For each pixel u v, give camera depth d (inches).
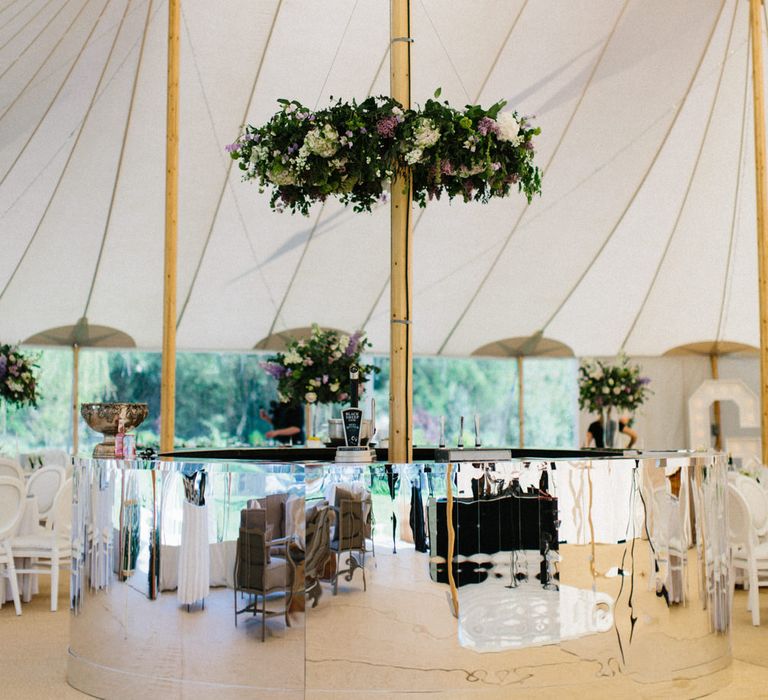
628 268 428.8
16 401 364.2
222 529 150.9
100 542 160.9
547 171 384.5
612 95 361.4
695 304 441.1
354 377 173.5
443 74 346.0
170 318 274.1
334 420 205.9
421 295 428.5
